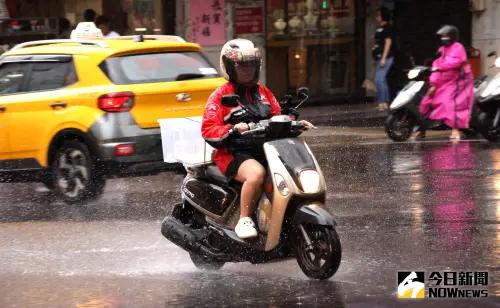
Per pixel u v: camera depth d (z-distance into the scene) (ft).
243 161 52.08
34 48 84.33
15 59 84.58
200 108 80.64
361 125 134.00
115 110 77.61
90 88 78.89
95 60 79.46
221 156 53.16
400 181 84.84
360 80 161.99
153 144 78.18
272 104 54.85
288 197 50.24
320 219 49.24
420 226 65.57
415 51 163.73
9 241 65.41
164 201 79.56
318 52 158.10
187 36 144.25
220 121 52.95
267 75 152.15
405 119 114.21
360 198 77.05
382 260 55.93
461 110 112.06
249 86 53.57
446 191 78.95
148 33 143.13
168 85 79.15
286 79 154.61
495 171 88.79
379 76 145.79
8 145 82.89
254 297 48.80
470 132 117.91
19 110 82.33
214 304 47.65
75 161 79.97
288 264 57.16
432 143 111.96
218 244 54.13
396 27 154.51
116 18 141.08
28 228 70.23
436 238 61.52
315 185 50.34
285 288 50.47
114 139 77.15
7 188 91.61
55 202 81.30
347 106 156.15
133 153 77.41
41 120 81.10
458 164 93.81
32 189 90.12
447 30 112.16
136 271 55.67
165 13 144.15
